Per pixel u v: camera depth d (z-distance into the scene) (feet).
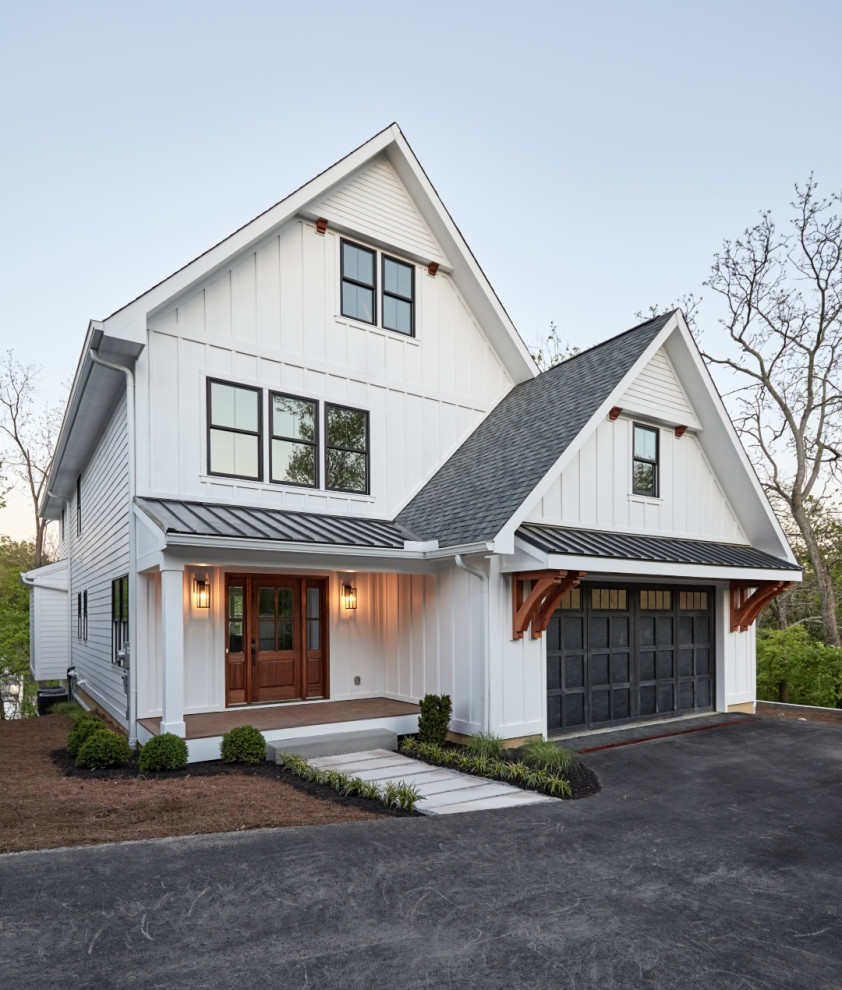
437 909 13.28
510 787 23.97
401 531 35.09
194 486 31.91
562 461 31.19
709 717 39.70
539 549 29.07
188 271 31.14
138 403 30.66
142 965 10.84
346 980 10.59
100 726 29.68
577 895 14.29
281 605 36.06
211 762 26.99
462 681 31.71
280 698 35.58
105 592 40.50
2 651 85.97
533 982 10.73
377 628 38.55
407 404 40.24
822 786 24.93
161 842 16.47
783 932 12.83
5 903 12.89
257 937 11.86
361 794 22.22
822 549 73.10
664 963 11.48
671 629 39.75
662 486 39.50
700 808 21.93
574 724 34.37
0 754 29.78
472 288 43.04
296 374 35.76
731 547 42.11
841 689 49.73
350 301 38.52
